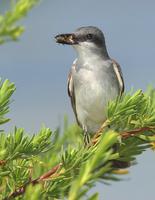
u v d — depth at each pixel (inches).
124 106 75.5
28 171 63.1
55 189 60.2
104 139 36.3
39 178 61.5
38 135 60.7
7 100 56.4
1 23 39.3
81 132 90.3
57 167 62.5
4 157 58.6
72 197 34.8
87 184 39.7
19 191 60.2
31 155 60.5
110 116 77.5
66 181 60.9
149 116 78.2
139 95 74.8
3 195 61.1
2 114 56.7
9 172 58.7
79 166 61.1
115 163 85.2
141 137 79.4
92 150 61.2
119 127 79.8
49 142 60.6
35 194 37.6
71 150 63.4
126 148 78.6
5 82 56.6
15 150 58.4
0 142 58.9
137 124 78.7
